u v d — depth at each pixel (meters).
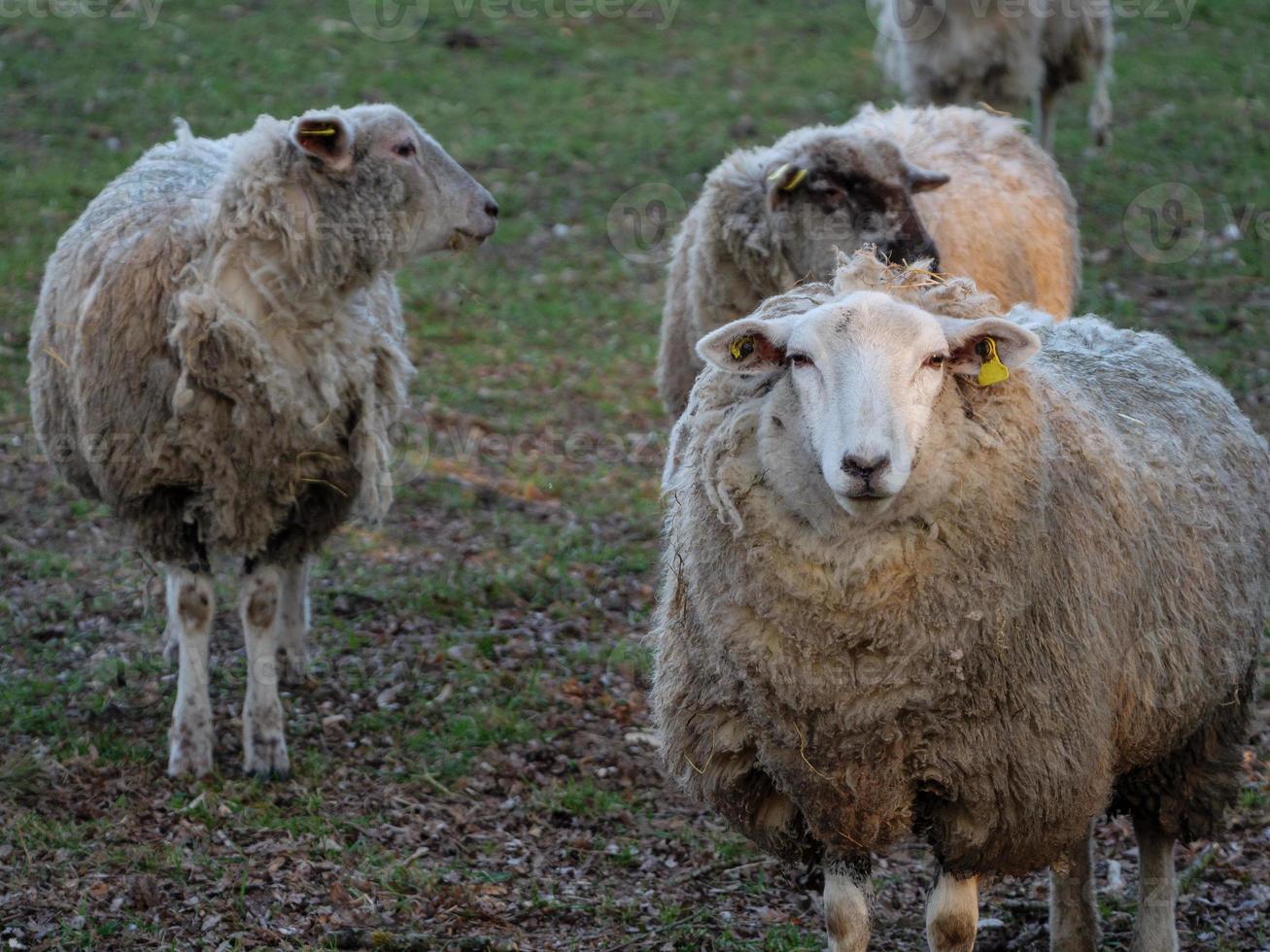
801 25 25.89
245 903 6.70
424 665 9.55
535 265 17.33
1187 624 6.03
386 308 8.91
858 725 5.37
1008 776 5.41
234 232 7.81
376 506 8.31
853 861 5.75
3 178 17.81
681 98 22.39
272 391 7.77
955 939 5.70
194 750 8.02
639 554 11.38
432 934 6.68
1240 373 14.27
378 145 8.09
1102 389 6.36
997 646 5.30
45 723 8.35
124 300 7.86
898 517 5.23
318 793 7.88
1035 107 19.41
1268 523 6.74
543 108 21.81
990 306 5.57
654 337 15.78
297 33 23.78
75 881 6.74
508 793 8.18
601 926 6.89
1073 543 5.53
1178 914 7.08
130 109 20.19
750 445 5.38
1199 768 6.41
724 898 7.23
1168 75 23.66
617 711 9.14
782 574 5.30
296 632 9.28
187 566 8.09
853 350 5.10
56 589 10.16
